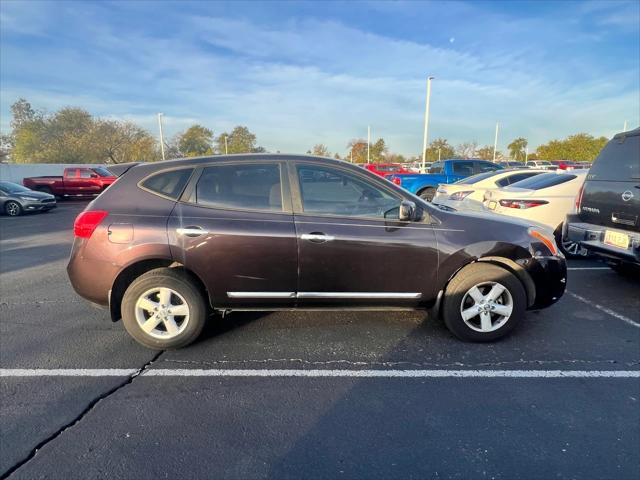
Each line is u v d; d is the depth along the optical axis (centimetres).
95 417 244
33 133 4041
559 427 235
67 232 970
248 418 244
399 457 212
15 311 417
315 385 280
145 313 324
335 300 328
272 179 322
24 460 208
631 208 418
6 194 1307
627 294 466
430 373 296
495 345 338
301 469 204
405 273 325
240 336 356
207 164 324
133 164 339
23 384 279
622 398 263
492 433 230
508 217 364
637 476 197
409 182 1305
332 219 317
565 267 347
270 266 314
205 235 307
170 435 229
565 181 643
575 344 340
